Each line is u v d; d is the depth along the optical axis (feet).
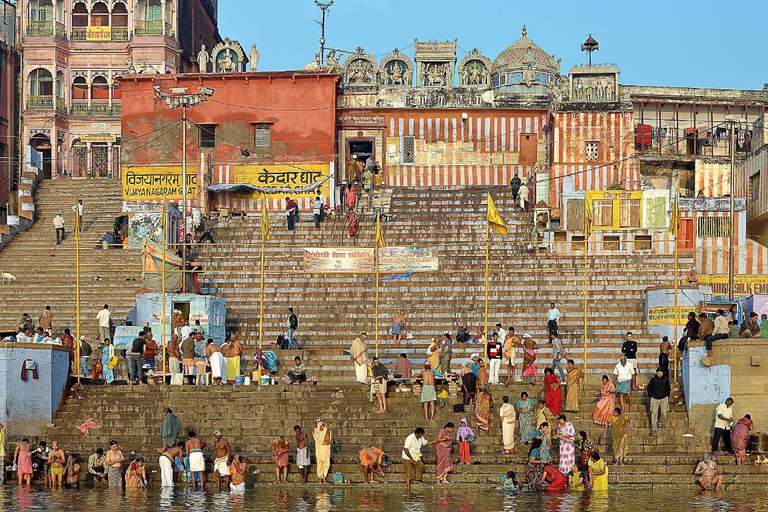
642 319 146.20
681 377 123.85
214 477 106.11
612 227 172.35
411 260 142.61
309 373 131.85
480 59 227.81
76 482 106.32
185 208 170.71
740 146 216.33
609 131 194.29
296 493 100.78
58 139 240.94
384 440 112.37
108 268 169.17
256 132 202.49
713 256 171.42
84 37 244.01
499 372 133.90
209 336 140.87
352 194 188.34
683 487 104.01
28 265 171.42
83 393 121.49
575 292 154.10
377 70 228.22
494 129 208.33
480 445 110.73
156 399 119.55
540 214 176.96
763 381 112.06
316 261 143.02
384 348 141.79
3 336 130.11
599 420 111.34
